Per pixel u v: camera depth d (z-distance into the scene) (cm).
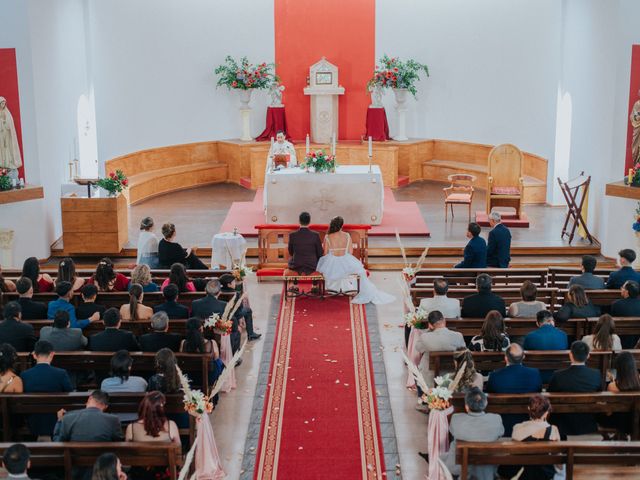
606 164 1373
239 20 1909
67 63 1527
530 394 644
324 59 1884
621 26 1319
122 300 926
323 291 1187
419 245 1374
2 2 1302
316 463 713
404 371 925
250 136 1953
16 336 766
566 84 1612
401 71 1862
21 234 1345
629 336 848
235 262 1152
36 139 1345
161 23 1812
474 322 827
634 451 563
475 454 572
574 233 1474
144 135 1819
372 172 1470
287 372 917
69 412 594
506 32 1761
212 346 773
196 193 1834
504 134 1814
